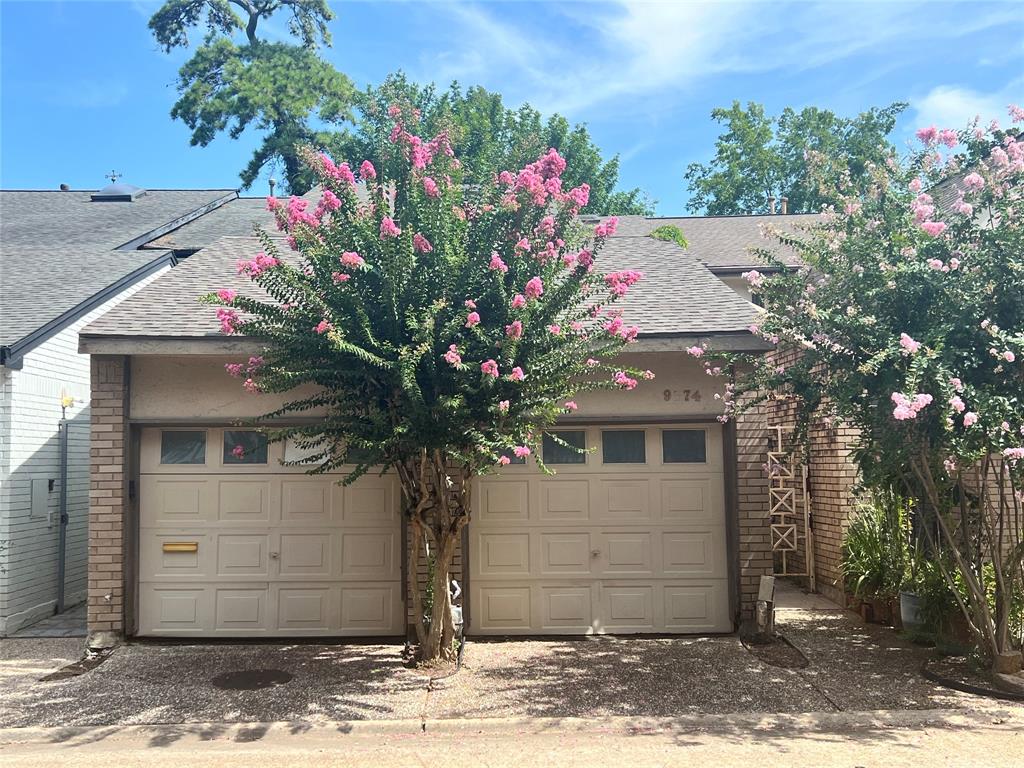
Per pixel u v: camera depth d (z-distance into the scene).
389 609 8.30
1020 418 5.86
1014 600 7.09
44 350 9.62
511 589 8.41
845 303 6.71
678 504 8.53
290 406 7.23
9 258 12.41
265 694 6.50
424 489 6.99
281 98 27.47
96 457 8.12
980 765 4.93
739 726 5.73
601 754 5.21
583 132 28.69
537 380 6.47
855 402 6.55
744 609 8.27
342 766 5.07
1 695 6.54
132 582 8.20
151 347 7.88
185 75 28.25
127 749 5.41
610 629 8.41
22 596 9.13
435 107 23.31
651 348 8.13
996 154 6.33
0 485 8.88
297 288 6.55
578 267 6.59
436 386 6.45
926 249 6.43
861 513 9.12
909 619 7.96
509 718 5.89
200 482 8.38
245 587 8.31
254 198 19.03
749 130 33.06
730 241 15.46
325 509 8.39
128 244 13.69
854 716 5.88
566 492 8.52
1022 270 6.10
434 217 6.56
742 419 8.41
